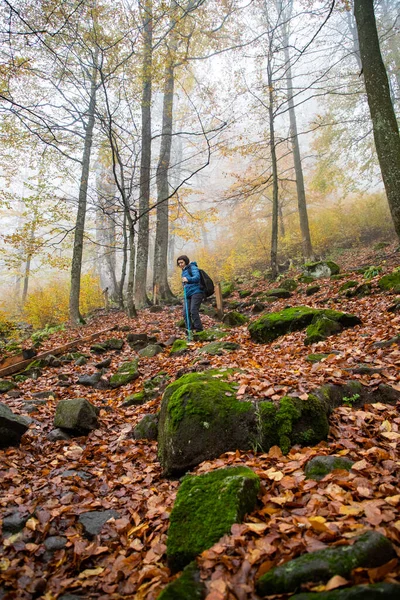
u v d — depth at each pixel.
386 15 21.17
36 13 7.88
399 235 7.59
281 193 21.56
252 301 11.18
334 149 21.09
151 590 1.93
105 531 2.61
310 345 5.46
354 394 3.60
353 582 1.49
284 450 3.02
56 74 9.13
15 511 2.81
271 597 1.54
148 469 3.38
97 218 19.12
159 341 8.56
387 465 2.46
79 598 2.05
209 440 3.14
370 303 7.23
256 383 3.69
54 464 3.60
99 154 14.34
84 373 6.73
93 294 17.72
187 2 11.27
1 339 11.55
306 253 17.08
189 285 8.02
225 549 1.88
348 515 1.94
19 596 2.06
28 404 5.10
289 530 1.92
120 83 10.07
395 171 7.51
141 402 5.12
